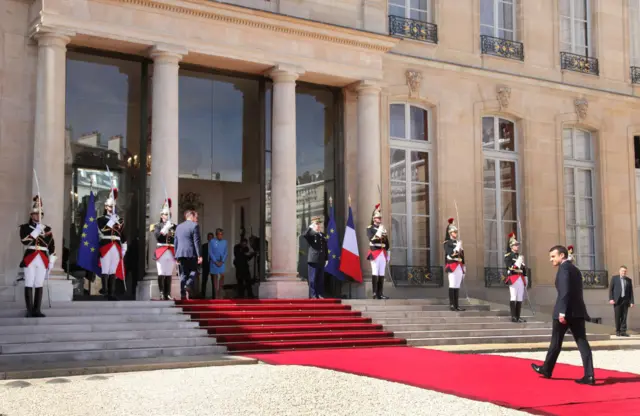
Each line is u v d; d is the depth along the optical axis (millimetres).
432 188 21297
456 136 21547
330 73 18766
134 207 17375
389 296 19734
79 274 16562
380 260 17922
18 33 15891
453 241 18000
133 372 10773
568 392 8859
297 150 19750
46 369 10445
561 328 9945
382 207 20078
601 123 24328
